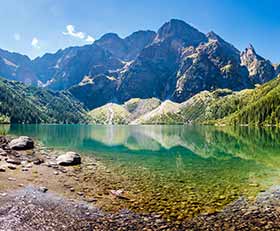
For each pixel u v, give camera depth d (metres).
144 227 23.39
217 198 31.83
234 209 27.97
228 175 45.03
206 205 29.23
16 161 47.62
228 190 35.44
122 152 74.06
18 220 23.66
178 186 37.34
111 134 162.38
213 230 23.00
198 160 61.44
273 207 28.42
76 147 82.12
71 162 51.03
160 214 26.45
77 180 38.84
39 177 39.03
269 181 40.69
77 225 23.42
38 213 25.50
